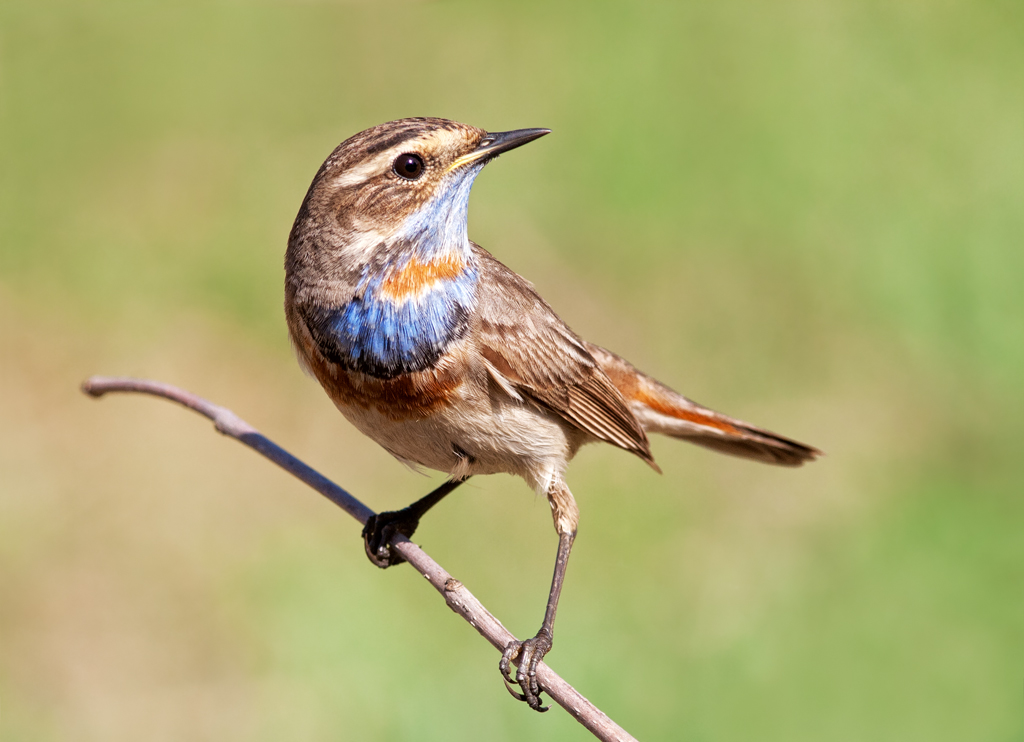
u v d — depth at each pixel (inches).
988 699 456.1
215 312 611.8
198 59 705.6
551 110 664.4
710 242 623.2
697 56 687.1
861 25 701.3
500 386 301.6
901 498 538.3
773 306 602.5
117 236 633.0
